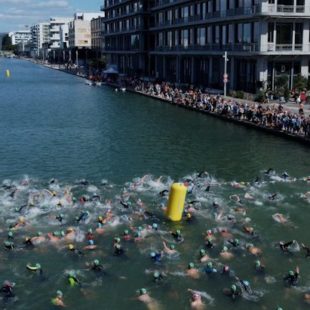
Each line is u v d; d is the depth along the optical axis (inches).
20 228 1064.2
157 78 4333.2
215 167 1562.5
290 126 1939.0
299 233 1074.1
